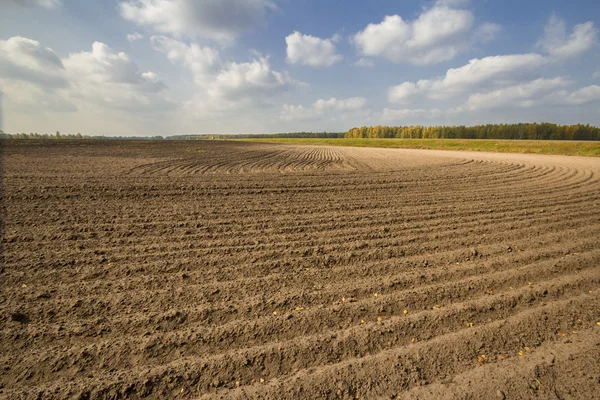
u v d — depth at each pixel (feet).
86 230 17.30
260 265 13.55
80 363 7.80
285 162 63.77
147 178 35.12
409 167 54.80
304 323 9.61
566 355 8.41
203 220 20.02
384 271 13.30
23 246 14.75
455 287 11.92
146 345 8.45
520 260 14.47
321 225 19.61
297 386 7.34
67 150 74.59
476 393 7.19
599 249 15.92
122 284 11.57
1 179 30.42
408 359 8.26
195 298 10.82
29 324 9.13
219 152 89.30
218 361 8.01
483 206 25.32
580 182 37.96
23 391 6.95
